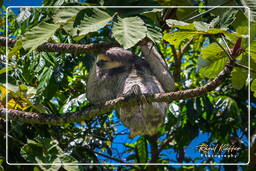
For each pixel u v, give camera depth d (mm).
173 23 6152
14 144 8797
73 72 11062
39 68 9133
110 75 8578
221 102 10172
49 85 9055
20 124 8586
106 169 9789
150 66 8500
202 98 9945
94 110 6910
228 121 10438
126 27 5992
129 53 8789
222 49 6410
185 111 10148
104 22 6105
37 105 8000
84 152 9906
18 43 6922
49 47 7418
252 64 6539
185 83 11203
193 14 8812
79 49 7410
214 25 6684
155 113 8234
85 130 10453
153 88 8320
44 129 9469
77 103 9680
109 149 10445
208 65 6941
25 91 7773
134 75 8438
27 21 9211
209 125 10602
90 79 8648
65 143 9945
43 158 7633
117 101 6863
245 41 6129
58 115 7152
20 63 9758
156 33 6273
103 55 8562
